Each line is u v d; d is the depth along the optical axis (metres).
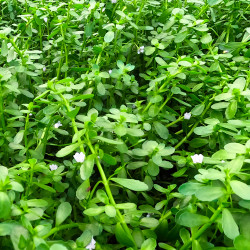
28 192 0.23
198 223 0.17
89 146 0.20
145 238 0.21
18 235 0.16
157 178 0.33
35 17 0.38
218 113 0.29
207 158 0.22
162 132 0.29
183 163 0.25
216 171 0.17
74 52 0.42
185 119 0.32
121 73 0.31
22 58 0.33
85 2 0.44
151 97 0.30
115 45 0.38
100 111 0.35
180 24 0.38
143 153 0.24
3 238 0.19
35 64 0.34
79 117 0.22
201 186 0.18
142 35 0.44
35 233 0.16
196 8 0.42
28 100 0.35
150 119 0.31
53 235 0.20
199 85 0.32
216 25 0.45
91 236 0.18
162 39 0.40
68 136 0.33
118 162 0.29
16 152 0.30
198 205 0.21
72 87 0.26
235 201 0.21
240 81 0.27
